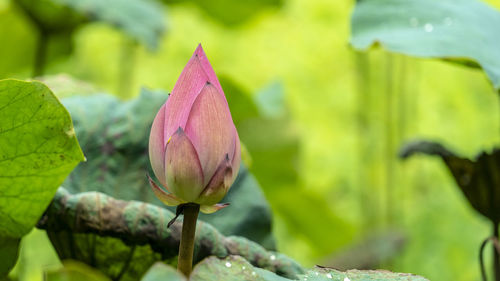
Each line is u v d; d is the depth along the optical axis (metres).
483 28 1.69
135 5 3.09
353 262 3.24
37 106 1.32
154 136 1.25
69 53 3.02
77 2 2.76
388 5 1.73
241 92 2.83
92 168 1.52
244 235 1.52
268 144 3.34
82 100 1.57
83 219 1.41
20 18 3.11
